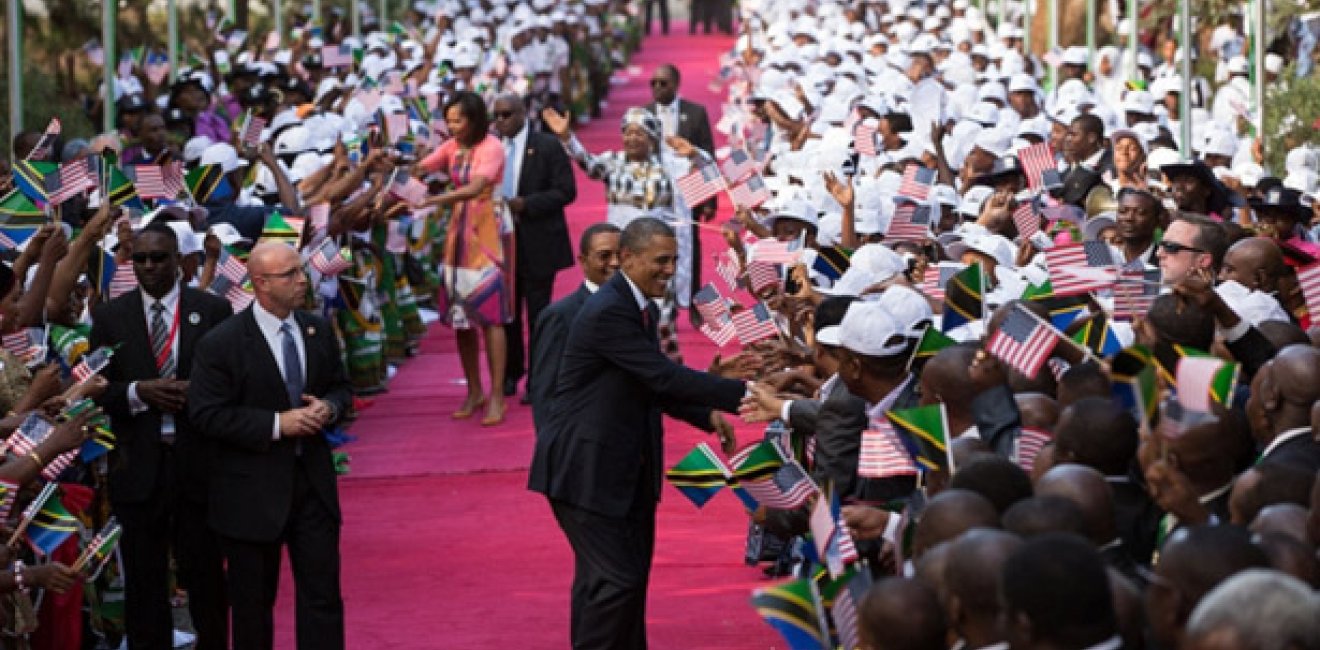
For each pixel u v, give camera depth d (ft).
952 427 35.47
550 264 81.30
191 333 49.01
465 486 69.31
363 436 77.51
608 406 45.60
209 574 49.01
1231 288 44.01
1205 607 22.54
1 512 40.70
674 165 87.76
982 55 121.29
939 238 56.13
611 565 45.39
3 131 86.02
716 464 41.34
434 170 79.87
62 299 50.39
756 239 61.52
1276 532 27.71
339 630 47.24
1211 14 112.27
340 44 114.93
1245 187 68.90
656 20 308.81
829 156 69.72
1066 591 24.13
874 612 26.91
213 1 117.39
